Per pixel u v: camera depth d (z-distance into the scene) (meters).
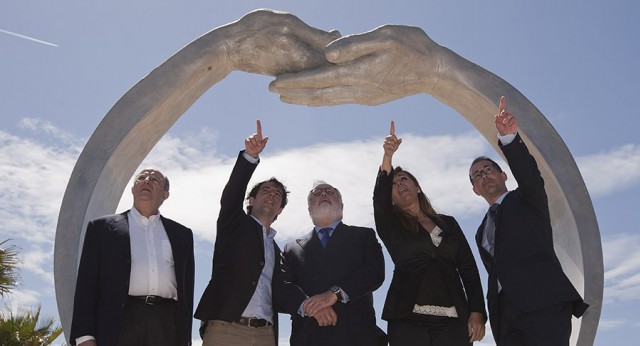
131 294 4.92
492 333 5.04
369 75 5.97
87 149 5.84
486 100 6.18
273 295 5.34
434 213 5.54
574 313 4.85
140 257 4.98
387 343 5.41
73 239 5.61
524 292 4.84
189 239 5.23
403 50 5.97
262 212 5.60
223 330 5.19
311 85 6.06
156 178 5.22
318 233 5.50
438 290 5.26
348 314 5.18
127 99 5.97
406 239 5.36
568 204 5.93
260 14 6.24
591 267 5.78
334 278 5.28
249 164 5.30
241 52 6.21
